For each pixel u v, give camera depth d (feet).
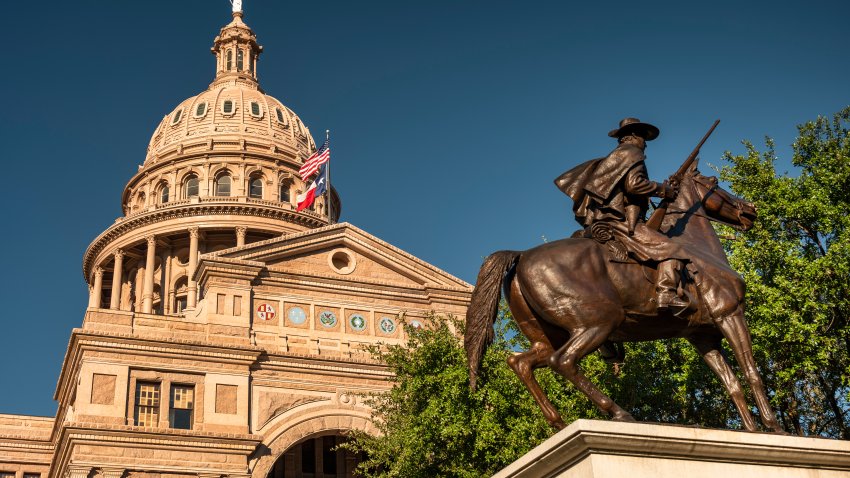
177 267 293.84
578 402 97.66
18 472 201.77
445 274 197.77
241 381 171.12
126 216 307.78
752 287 88.28
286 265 187.32
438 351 117.08
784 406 94.48
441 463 112.98
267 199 307.17
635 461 31.07
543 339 37.76
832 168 97.14
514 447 100.17
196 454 162.50
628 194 38.27
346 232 194.29
